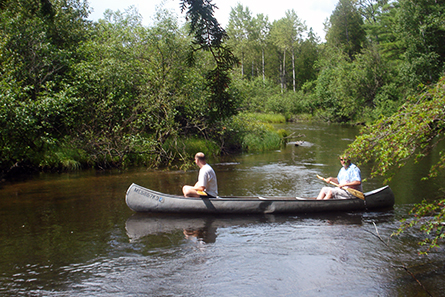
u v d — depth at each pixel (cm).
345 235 507
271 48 5319
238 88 1467
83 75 1106
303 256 437
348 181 632
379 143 387
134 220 580
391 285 364
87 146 1067
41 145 1022
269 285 366
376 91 2952
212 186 623
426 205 382
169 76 1180
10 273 393
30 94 1050
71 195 740
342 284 367
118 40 1208
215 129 1398
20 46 1059
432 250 448
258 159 1264
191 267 408
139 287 362
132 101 1175
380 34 3725
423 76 2284
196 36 418
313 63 5366
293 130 2438
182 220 581
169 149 1184
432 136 356
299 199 612
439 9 2433
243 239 496
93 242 485
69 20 1365
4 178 911
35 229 536
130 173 998
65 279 379
